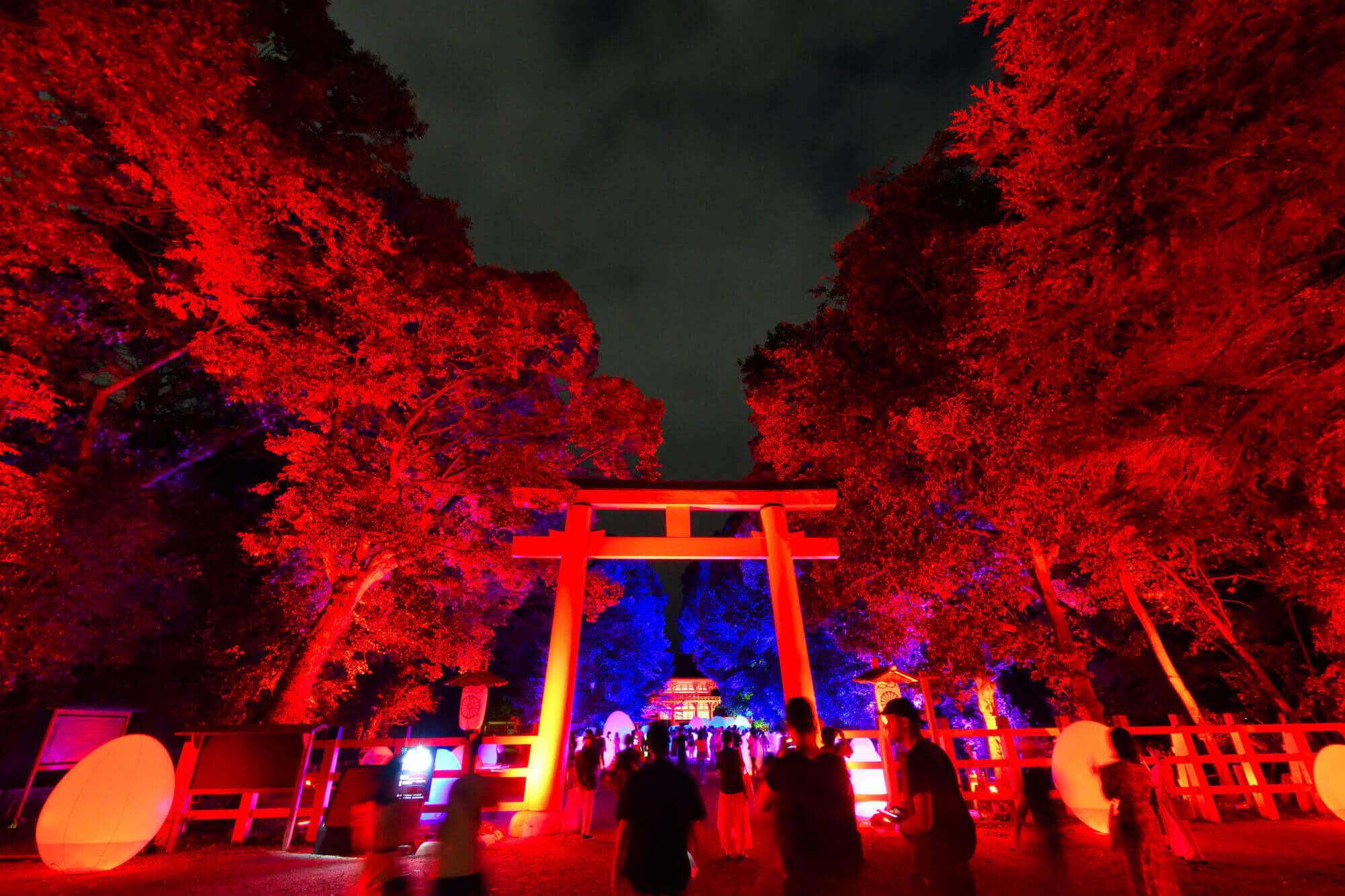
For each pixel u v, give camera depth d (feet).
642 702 156.15
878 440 56.54
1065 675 45.68
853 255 62.80
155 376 63.67
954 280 52.95
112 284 35.22
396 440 50.31
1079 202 22.07
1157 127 18.86
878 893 22.65
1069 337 23.32
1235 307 18.28
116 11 24.73
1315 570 42.65
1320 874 24.97
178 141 29.01
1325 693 51.60
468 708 47.21
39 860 32.04
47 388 32.99
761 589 134.92
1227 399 18.51
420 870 26.61
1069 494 42.04
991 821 40.27
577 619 45.88
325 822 34.88
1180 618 56.70
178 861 31.55
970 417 46.62
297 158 37.50
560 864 29.22
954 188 63.77
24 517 37.19
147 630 47.01
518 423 55.83
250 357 42.83
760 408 71.72
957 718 70.95
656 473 58.95
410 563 48.21
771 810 13.25
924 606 51.60
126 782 28.89
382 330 46.09
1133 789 18.31
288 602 53.83
